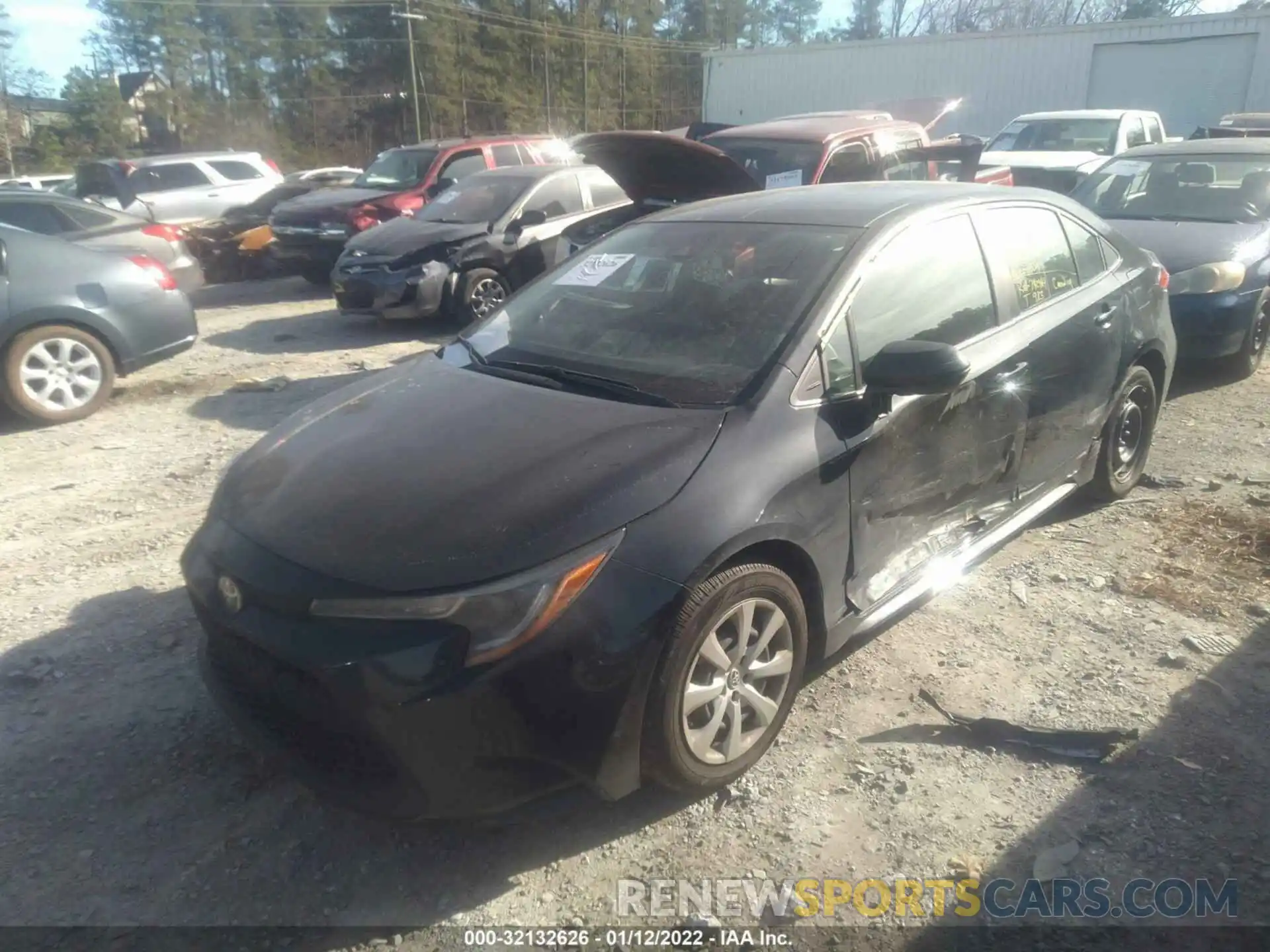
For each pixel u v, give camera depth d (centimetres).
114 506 576
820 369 347
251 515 318
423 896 289
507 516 291
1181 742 340
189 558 328
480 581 276
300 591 284
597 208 1132
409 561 281
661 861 298
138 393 821
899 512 373
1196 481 564
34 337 723
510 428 334
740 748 322
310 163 4744
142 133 4709
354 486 315
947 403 383
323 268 1342
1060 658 393
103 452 675
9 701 384
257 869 300
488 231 1033
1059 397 450
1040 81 2455
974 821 308
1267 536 487
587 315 407
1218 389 749
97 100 4503
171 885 294
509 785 281
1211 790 316
